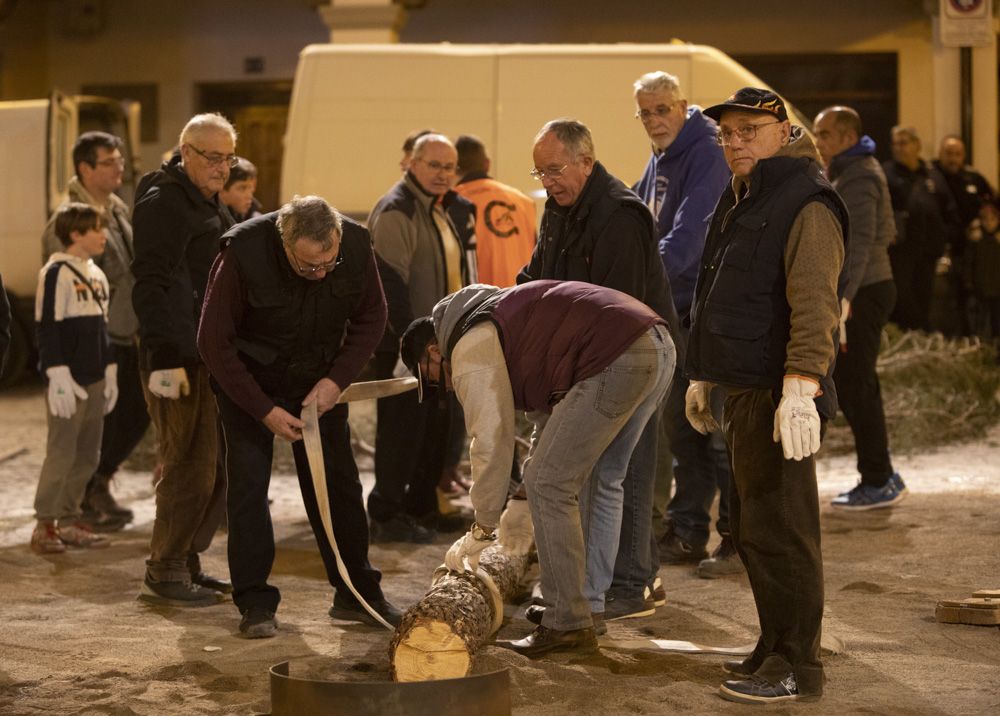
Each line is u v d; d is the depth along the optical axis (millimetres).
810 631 4125
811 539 4094
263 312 4855
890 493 7281
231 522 5094
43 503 6664
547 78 10406
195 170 5504
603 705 4082
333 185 10539
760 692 4070
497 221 7422
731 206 4270
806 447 3834
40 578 6152
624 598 5219
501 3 16750
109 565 6426
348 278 4910
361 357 5043
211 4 17797
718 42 16422
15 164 13000
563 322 4371
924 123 15992
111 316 7336
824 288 3900
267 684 4410
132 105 15008
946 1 11398
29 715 4102
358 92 10578
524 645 4648
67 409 6570
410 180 6793
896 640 4809
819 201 3980
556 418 4418
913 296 12453
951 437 9656
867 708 4016
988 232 12625
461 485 8250
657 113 6012
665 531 6348
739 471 4129
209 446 5633
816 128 7211
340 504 5156
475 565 4543
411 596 5715
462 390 4344
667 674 4398
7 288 13195
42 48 18000
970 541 6422
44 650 4887
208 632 5152
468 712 3707
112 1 17969
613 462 4781
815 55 16250
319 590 5855
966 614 4996
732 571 5984
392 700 3658
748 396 4113
